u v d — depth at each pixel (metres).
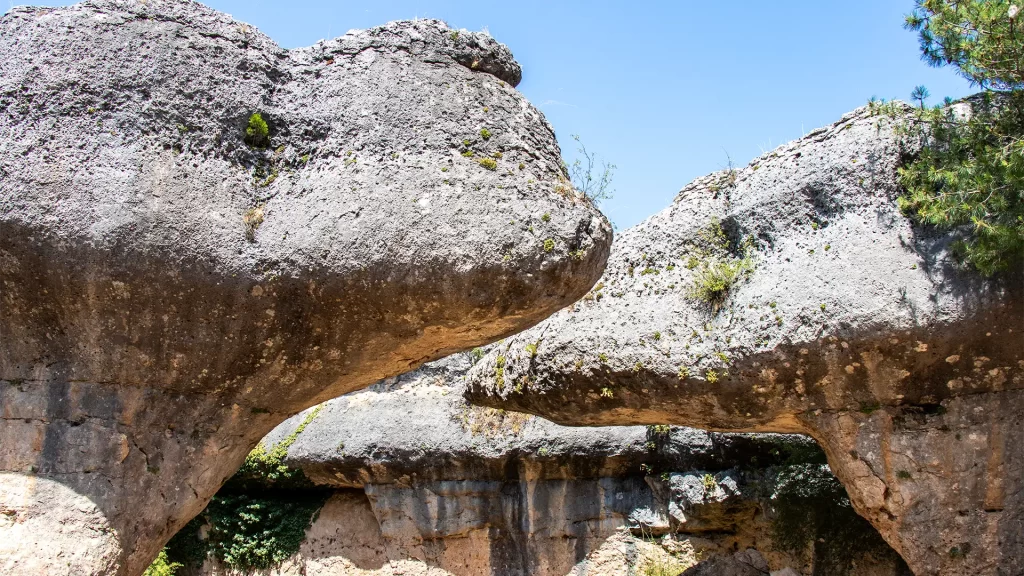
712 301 6.62
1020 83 5.38
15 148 3.92
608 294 7.23
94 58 4.10
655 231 7.29
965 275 5.41
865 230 5.88
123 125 4.04
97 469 4.14
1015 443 5.57
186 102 4.18
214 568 14.19
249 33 4.47
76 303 4.02
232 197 4.17
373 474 12.66
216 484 4.62
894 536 6.04
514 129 4.52
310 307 4.22
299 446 13.20
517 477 11.93
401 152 4.29
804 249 6.20
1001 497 5.65
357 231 4.12
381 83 4.45
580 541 11.55
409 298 4.17
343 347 4.39
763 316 6.13
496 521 12.05
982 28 5.18
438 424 12.20
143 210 3.93
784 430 6.87
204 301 4.09
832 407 6.10
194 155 4.16
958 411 5.70
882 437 5.93
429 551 12.52
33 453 4.09
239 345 4.25
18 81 4.03
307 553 13.62
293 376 4.48
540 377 7.34
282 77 4.51
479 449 11.77
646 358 6.67
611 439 11.22
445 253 4.11
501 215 4.20
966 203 5.30
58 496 4.04
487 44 4.70
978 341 5.40
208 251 4.03
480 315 4.28
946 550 5.80
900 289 5.55
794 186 6.40
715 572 9.63
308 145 4.39
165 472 4.35
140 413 4.26
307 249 4.12
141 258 3.93
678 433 10.48
